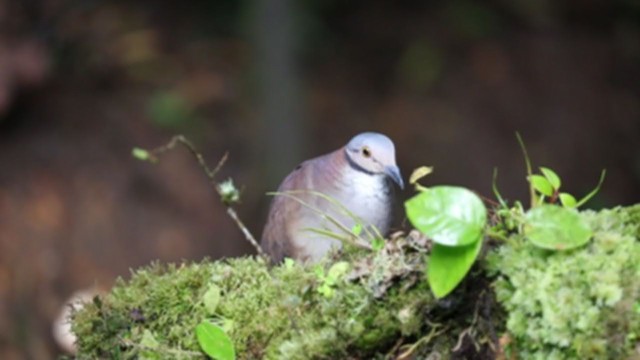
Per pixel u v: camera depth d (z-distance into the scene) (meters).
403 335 4.11
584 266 3.79
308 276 4.27
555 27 16.67
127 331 4.43
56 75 14.97
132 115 14.84
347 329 4.11
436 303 4.05
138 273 4.62
